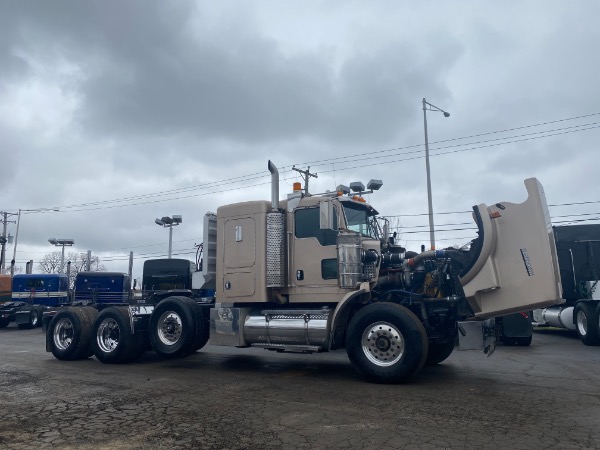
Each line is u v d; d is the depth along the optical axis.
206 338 10.95
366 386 7.93
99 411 6.41
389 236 10.78
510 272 8.09
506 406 6.53
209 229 10.39
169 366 10.41
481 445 4.97
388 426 5.64
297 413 6.23
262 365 10.43
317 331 8.75
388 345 8.07
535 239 7.98
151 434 5.41
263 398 7.09
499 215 8.20
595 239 15.50
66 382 8.50
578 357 11.44
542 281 7.88
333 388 7.78
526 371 9.38
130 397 7.23
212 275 10.30
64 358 11.41
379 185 12.55
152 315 10.71
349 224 9.45
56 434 5.43
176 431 5.50
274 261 9.26
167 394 7.41
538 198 8.04
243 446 4.99
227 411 6.36
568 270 15.45
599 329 13.41
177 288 12.06
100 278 15.05
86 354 11.43
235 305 9.80
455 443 5.04
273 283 9.20
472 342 8.11
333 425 5.69
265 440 5.18
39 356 12.43
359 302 9.02
